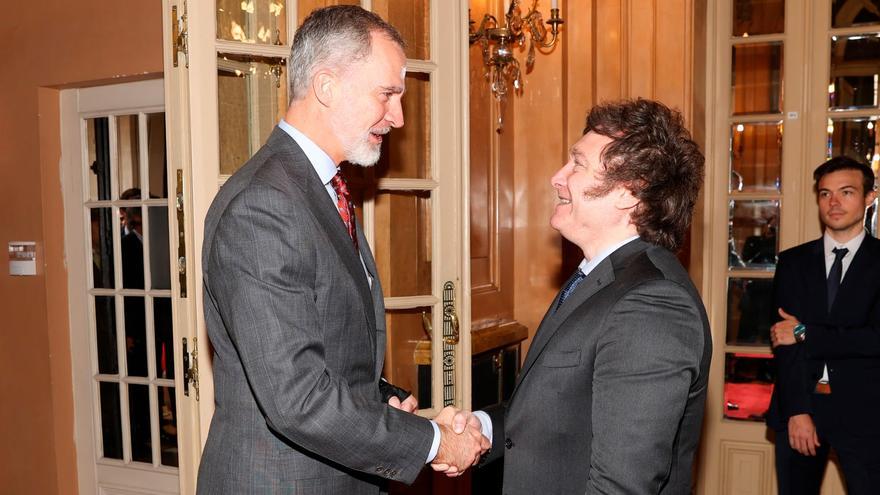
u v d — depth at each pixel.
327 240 1.49
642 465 1.21
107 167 3.77
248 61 2.32
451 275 2.74
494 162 3.68
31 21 3.69
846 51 3.60
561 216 1.51
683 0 3.41
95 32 3.54
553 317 1.47
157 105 3.59
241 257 1.38
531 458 1.41
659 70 3.47
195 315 2.24
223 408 1.56
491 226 3.70
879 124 3.55
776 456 3.16
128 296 3.76
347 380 1.54
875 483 2.86
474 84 3.52
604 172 1.42
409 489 3.27
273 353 1.35
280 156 1.55
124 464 3.80
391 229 2.67
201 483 1.57
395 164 2.67
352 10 1.62
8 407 3.87
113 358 3.83
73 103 3.77
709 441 3.81
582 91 3.68
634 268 1.37
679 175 1.44
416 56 2.69
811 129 3.65
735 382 3.79
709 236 3.80
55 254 3.77
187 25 2.18
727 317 3.80
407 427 1.49
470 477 3.49
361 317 1.55
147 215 3.69
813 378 2.96
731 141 3.76
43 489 3.82
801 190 3.67
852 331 2.88
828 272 3.10
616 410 1.24
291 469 1.50
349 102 1.58
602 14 3.62
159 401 3.74
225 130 2.28
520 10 3.46
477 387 3.50
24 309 3.80
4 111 3.78
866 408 2.87
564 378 1.37
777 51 3.69
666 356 1.24
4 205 3.80
